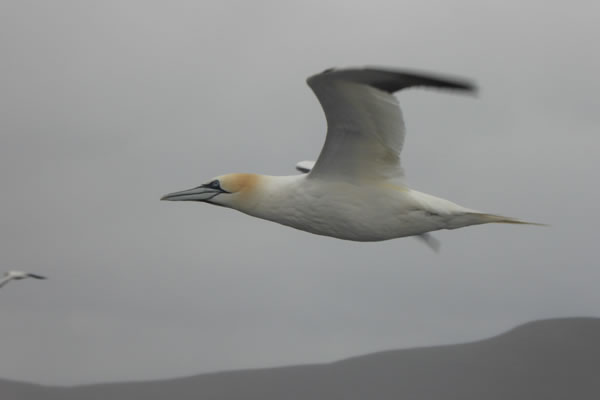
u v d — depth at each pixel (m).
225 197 14.69
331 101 12.38
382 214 13.66
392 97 11.97
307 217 14.07
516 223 13.88
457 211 13.80
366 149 13.20
